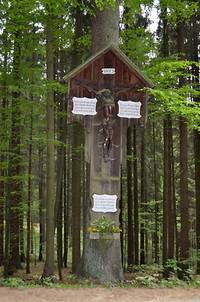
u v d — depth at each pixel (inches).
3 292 348.8
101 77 406.0
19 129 620.1
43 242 1168.2
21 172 730.2
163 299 332.2
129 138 772.0
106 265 408.5
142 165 962.1
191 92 486.3
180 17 573.0
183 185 608.7
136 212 868.6
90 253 413.7
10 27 524.7
